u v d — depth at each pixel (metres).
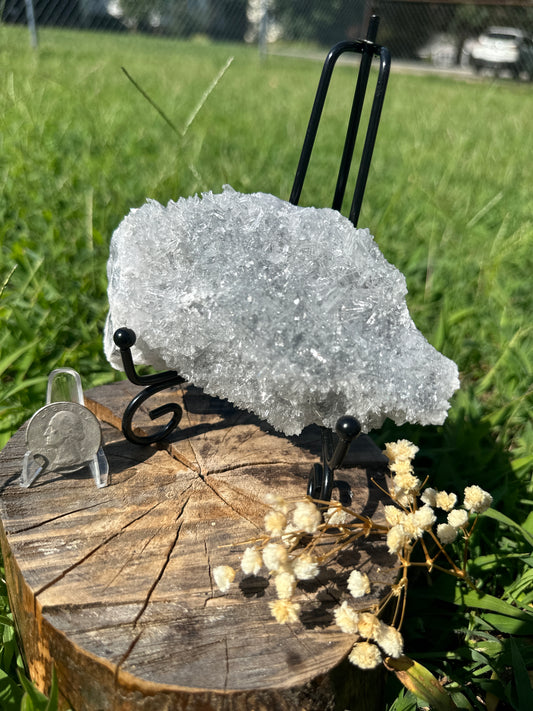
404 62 2.33
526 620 0.21
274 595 0.17
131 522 0.19
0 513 0.19
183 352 0.19
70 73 0.94
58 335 0.36
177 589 0.17
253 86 1.28
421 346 0.19
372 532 0.20
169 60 1.57
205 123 0.79
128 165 0.61
